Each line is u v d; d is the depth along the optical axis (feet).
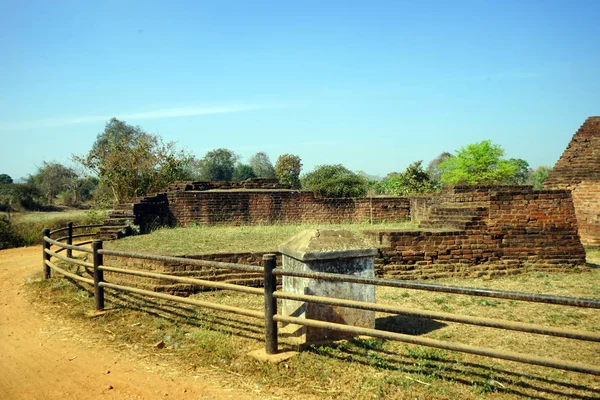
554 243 30.81
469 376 12.99
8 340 17.43
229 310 15.88
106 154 66.28
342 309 16.34
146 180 66.64
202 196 53.57
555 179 51.67
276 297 14.65
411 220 57.31
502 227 30.25
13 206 102.06
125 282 25.50
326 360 14.33
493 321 11.35
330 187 60.29
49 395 12.78
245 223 54.54
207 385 13.09
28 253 42.63
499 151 108.68
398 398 11.83
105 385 13.29
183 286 23.56
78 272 29.01
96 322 19.02
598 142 51.57
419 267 28.22
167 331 17.58
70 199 124.57
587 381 12.76
